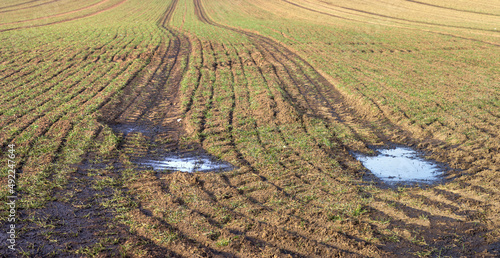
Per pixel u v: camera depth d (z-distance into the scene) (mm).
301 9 66250
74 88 20281
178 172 11617
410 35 40906
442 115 17156
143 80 22906
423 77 24297
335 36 40344
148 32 41125
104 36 37719
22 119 15477
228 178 11391
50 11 61688
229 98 19578
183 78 23719
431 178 11781
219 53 31047
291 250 7875
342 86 22125
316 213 9367
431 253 7867
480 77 24281
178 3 78125
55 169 11406
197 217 9055
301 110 18297
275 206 9703
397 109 17891
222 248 7941
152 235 8367
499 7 59719
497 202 9812
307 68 27109
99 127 14992
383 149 14227
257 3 75312
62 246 7887
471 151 13430
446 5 63469
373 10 62531
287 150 13406
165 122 16578
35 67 24609
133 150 13398
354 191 10547
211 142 14266
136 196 10250
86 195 10172
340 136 15125
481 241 8211
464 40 38094
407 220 9133
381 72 25531
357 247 8008
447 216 9273
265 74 24953
